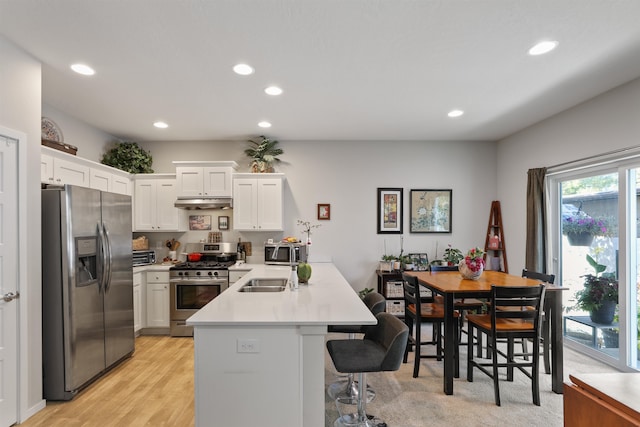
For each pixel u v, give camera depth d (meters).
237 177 4.62
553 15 2.01
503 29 2.16
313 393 1.91
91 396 2.72
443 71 2.75
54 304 2.63
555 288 2.79
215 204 4.47
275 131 4.53
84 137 4.07
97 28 2.13
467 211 5.10
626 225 3.08
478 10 1.96
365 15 2.01
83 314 2.78
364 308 2.16
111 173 4.08
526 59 2.56
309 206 5.01
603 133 3.21
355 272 5.03
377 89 3.13
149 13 1.98
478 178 5.10
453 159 5.10
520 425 2.33
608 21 2.07
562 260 3.94
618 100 3.06
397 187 5.05
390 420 2.38
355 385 2.84
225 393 1.90
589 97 3.32
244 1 1.87
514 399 2.68
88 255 2.87
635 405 0.96
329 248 5.02
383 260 4.89
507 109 3.68
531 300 2.63
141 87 3.04
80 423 2.35
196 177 4.54
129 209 3.53
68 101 3.37
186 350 3.77
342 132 4.61
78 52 2.42
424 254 5.06
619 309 3.14
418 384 2.95
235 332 1.91
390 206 5.05
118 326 3.29
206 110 3.67
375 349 2.14
